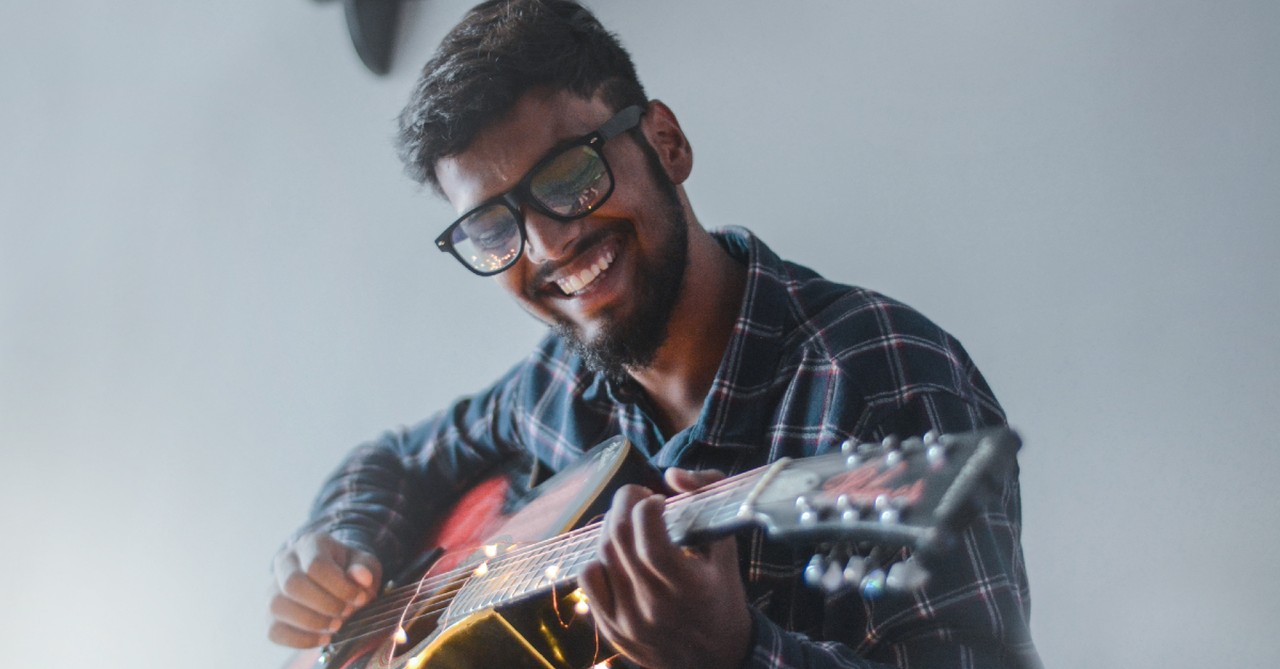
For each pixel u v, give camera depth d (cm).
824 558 71
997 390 151
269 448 239
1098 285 146
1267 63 137
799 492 74
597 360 117
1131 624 136
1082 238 148
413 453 156
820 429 107
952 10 165
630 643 85
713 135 184
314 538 137
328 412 232
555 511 115
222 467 246
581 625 97
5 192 296
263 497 238
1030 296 151
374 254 232
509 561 108
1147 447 139
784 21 181
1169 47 145
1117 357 143
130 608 252
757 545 106
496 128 111
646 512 77
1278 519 129
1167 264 141
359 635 123
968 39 162
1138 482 139
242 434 245
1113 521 140
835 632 97
